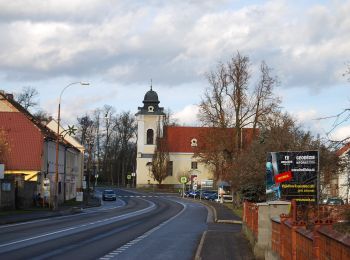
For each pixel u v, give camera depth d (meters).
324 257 6.12
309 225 8.41
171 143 122.25
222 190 72.00
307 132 41.81
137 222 36.28
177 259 16.55
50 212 44.47
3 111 59.00
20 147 56.88
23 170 56.19
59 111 49.66
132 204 70.31
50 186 55.12
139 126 123.56
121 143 141.62
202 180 112.25
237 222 37.97
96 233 26.12
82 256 16.70
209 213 50.81
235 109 59.56
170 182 120.88
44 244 20.19
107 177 149.50
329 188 14.05
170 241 22.70
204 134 62.53
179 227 32.44
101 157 139.75
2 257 15.95
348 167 11.49
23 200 48.06
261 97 59.06
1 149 53.06
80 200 68.31
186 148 121.88
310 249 6.95
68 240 22.06
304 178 17.61
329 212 12.02
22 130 57.50
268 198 20.11
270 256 12.31
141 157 123.06
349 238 5.30
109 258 16.39
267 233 15.38
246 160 44.47
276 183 18.36
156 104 124.38
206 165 71.69
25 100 103.94
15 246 19.25
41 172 57.06
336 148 11.73
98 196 92.25
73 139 93.75
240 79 59.50
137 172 123.44
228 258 16.50
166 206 64.94
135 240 22.88
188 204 70.44
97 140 134.50
